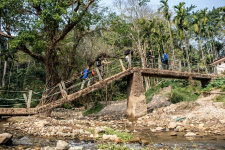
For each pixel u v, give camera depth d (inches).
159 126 371.6
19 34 499.8
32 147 224.2
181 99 639.8
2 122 402.6
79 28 587.5
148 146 223.0
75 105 1248.2
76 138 270.1
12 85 1071.6
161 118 466.0
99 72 512.1
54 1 497.0
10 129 333.4
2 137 234.8
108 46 946.1
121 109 777.6
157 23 1165.7
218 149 202.1
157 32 1106.1
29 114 440.8
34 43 496.4
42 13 482.6
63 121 414.6
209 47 1808.6
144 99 541.6
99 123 431.5
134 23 1081.4
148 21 1130.0
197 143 229.5
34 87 980.6
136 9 1090.7
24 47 526.9
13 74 1334.9
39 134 293.3
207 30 1504.7
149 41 1139.9
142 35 1111.0
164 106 621.9
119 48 1091.9
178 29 1217.4
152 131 323.3
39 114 447.2
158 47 1122.7
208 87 693.3
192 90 679.7
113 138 259.1
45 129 322.7
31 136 282.7
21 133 302.8
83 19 573.3
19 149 214.7
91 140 258.2
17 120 405.7
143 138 269.1
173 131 316.5
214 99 569.0
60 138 270.4
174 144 229.0
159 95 789.9
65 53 639.8
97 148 219.1
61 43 625.9
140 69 553.6
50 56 553.9
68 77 613.0
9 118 425.7
